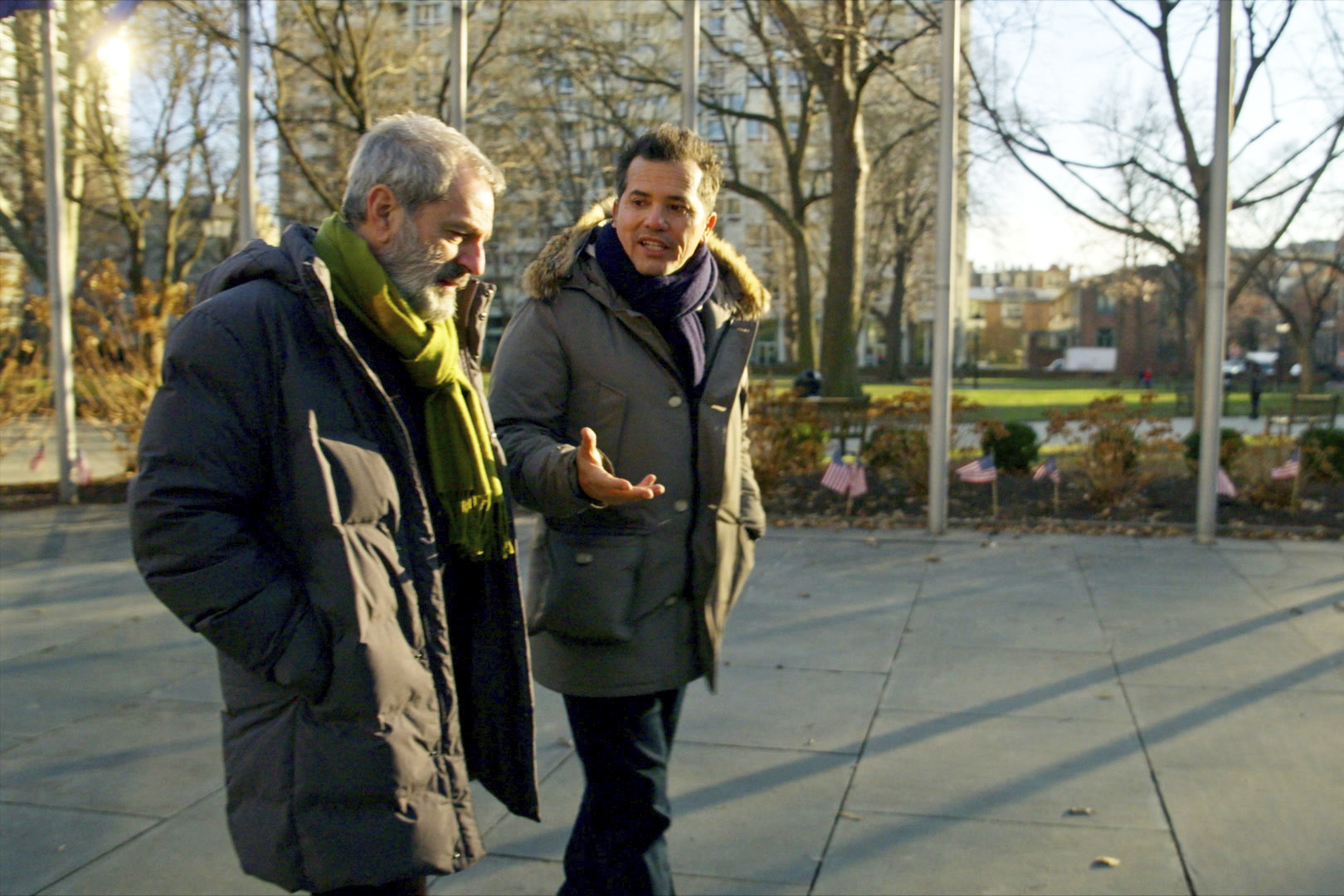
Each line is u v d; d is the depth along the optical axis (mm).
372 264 1945
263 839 1888
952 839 3465
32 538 9102
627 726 2574
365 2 18234
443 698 2043
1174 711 4594
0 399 12336
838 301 17656
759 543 8445
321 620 1868
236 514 1860
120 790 3969
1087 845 3408
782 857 3361
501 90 21062
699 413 2600
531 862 3385
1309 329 28625
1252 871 3221
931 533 8742
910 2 13008
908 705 4734
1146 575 7199
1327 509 9633
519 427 2492
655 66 20625
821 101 20938
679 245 2521
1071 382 57000
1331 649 5445
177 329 1882
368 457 1956
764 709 4707
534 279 2570
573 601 2508
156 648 5828
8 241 21766
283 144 19859
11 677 5336
